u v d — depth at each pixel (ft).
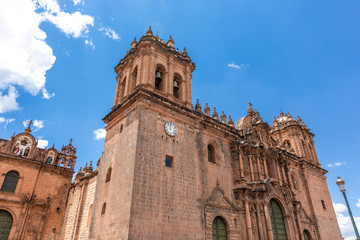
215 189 98.89
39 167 166.40
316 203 151.12
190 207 84.48
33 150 169.27
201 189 91.56
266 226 103.24
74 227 139.64
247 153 119.34
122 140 90.94
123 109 99.14
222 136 116.16
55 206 163.73
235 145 116.88
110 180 88.69
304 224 132.57
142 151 80.48
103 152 104.22
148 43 104.78
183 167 89.40
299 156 163.84
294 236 114.73
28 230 148.56
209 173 100.68
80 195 148.05
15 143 165.17
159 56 107.76
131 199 71.46
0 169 153.07
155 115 90.48
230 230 94.99
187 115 101.71
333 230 150.71
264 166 121.60
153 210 74.49
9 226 144.87
